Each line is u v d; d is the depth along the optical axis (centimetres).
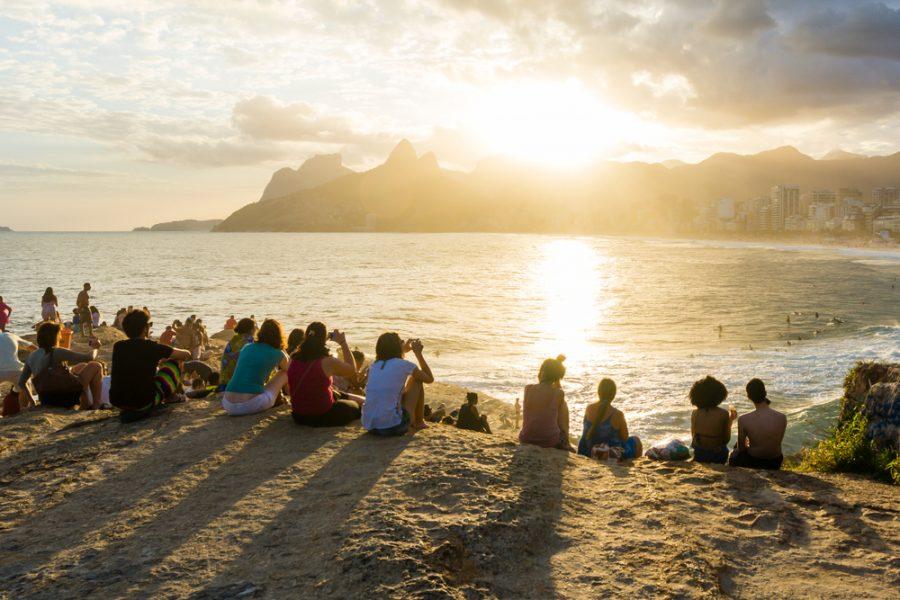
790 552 433
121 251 16962
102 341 2400
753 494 540
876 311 4903
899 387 657
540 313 4747
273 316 4528
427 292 6334
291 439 634
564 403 677
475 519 443
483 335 3716
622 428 694
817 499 527
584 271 9888
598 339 3594
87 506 482
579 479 560
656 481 567
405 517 444
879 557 424
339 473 537
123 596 353
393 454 585
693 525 471
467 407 938
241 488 509
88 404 826
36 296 5712
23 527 449
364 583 359
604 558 411
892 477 601
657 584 378
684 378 2550
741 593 380
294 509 465
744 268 10762
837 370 2659
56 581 371
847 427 712
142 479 534
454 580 371
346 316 4538
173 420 703
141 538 425
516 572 389
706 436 690
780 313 4784
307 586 360
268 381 749
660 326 4109
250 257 13800
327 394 673
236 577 372
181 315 4569
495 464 567
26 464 577
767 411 674
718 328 4019
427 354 3106
